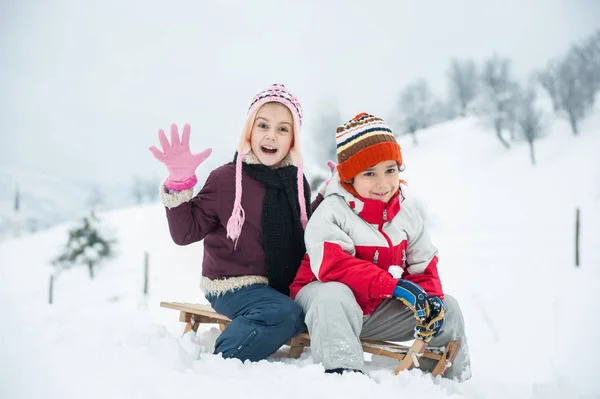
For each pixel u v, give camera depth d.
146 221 20.88
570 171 22.91
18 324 2.69
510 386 2.35
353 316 2.17
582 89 27.89
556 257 11.45
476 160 26.59
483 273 9.87
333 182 2.54
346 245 2.37
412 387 1.96
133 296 9.23
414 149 30.59
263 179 2.64
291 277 2.62
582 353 3.56
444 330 2.34
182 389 1.81
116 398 1.74
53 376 1.91
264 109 2.70
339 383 1.89
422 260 2.50
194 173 2.48
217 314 2.55
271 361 2.38
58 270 15.05
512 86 29.86
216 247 2.60
